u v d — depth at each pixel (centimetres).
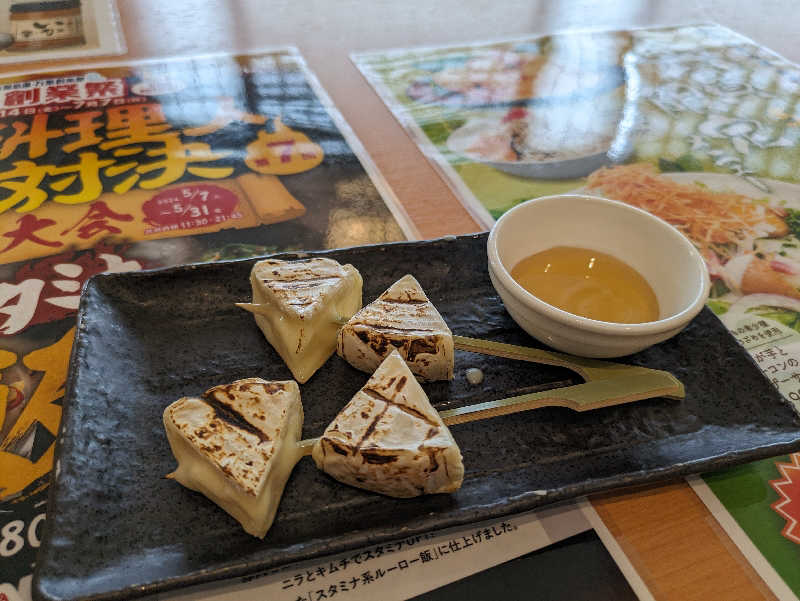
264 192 30
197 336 22
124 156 32
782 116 39
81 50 42
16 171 31
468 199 31
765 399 21
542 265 24
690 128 37
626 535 17
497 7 52
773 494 18
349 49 45
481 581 16
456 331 23
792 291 26
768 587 16
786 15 54
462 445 19
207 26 47
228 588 16
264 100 38
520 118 37
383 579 16
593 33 49
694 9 54
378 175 32
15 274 25
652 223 23
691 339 23
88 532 16
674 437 20
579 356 22
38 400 20
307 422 20
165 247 27
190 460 17
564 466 19
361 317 21
